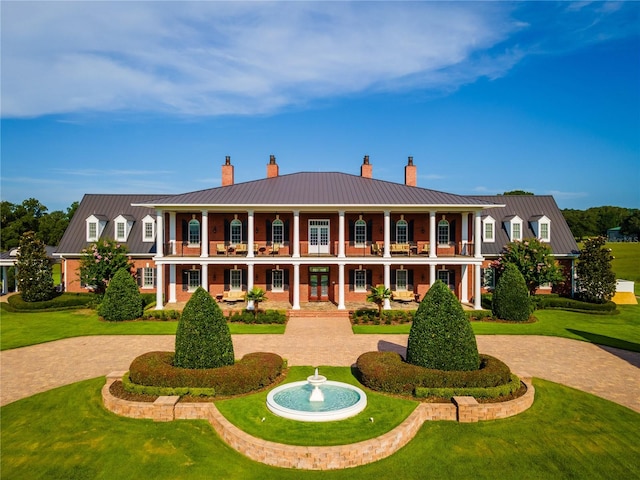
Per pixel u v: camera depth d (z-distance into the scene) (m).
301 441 11.97
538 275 32.78
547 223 38.44
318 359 20.30
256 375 15.61
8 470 11.45
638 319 30.52
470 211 33.09
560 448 12.56
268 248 34.25
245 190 34.19
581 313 32.25
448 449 12.45
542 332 26.00
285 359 18.91
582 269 33.75
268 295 34.53
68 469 11.50
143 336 24.86
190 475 11.26
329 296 34.91
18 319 29.58
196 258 31.75
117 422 13.95
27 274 33.09
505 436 13.15
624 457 12.16
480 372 15.40
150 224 37.78
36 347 22.64
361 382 16.91
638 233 110.75
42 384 17.28
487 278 37.22
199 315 16.16
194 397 14.92
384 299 30.56
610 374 18.66
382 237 34.78
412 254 34.56
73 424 13.87
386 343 23.34
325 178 37.44
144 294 34.66
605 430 13.59
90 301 33.50
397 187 35.22
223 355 16.30
